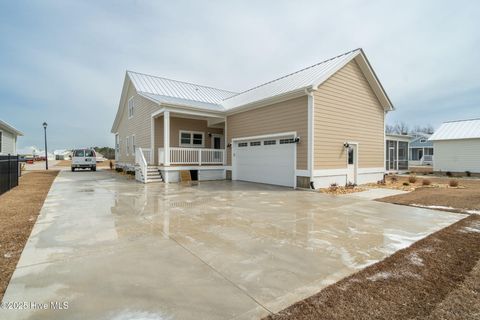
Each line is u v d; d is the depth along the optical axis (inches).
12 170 399.5
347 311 84.1
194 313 83.7
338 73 443.5
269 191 390.3
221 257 133.9
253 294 96.4
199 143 675.4
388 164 806.5
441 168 862.5
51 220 209.5
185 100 625.0
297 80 490.9
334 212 247.0
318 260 130.6
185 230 183.9
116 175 700.0
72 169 879.1
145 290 98.8
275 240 163.0
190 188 425.1
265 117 483.5
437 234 174.2
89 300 91.2
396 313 82.8
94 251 140.8
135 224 199.5
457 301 90.0
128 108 821.9
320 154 412.5
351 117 468.8
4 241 156.3
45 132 949.8
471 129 824.3
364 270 117.8
